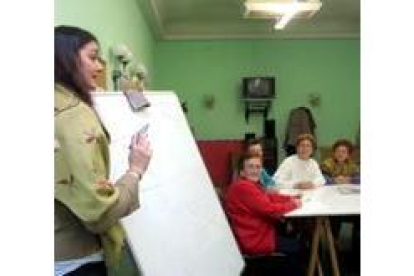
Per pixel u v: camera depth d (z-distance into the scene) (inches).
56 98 59.6
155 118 88.6
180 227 87.0
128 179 65.6
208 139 306.0
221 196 162.1
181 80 308.2
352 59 307.6
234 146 288.2
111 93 83.3
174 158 90.2
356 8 275.6
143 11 237.8
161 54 308.2
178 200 88.4
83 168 58.5
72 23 107.6
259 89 299.4
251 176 138.7
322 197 154.4
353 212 130.3
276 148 289.4
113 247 63.9
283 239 148.5
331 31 305.0
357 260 174.4
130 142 75.9
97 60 67.2
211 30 306.8
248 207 132.3
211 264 91.9
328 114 307.9
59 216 59.0
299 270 143.8
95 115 63.9
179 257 85.0
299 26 303.1
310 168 190.9
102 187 59.3
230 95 308.2
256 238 132.3
